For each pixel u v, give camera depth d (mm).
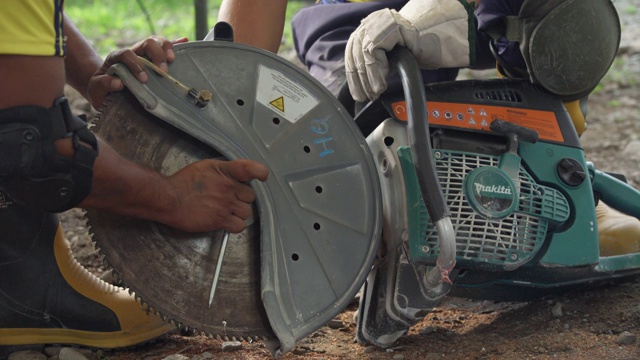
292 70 3412
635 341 3510
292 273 3227
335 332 3961
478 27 3873
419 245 3258
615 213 4281
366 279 3484
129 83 3111
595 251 3570
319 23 4281
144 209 3016
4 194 3285
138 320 3576
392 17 3326
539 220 3422
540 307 4012
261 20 3963
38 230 3420
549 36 3580
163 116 3129
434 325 4004
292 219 3264
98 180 2879
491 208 3322
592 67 3684
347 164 3387
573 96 3744
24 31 2682
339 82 4004
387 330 3525
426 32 3361
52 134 2785
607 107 8812
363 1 4223
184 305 3188
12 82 2719
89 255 4895
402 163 3348
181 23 14773
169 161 3238
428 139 3113
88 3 16828
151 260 3158
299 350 3670
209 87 3283
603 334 3619
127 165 2951
